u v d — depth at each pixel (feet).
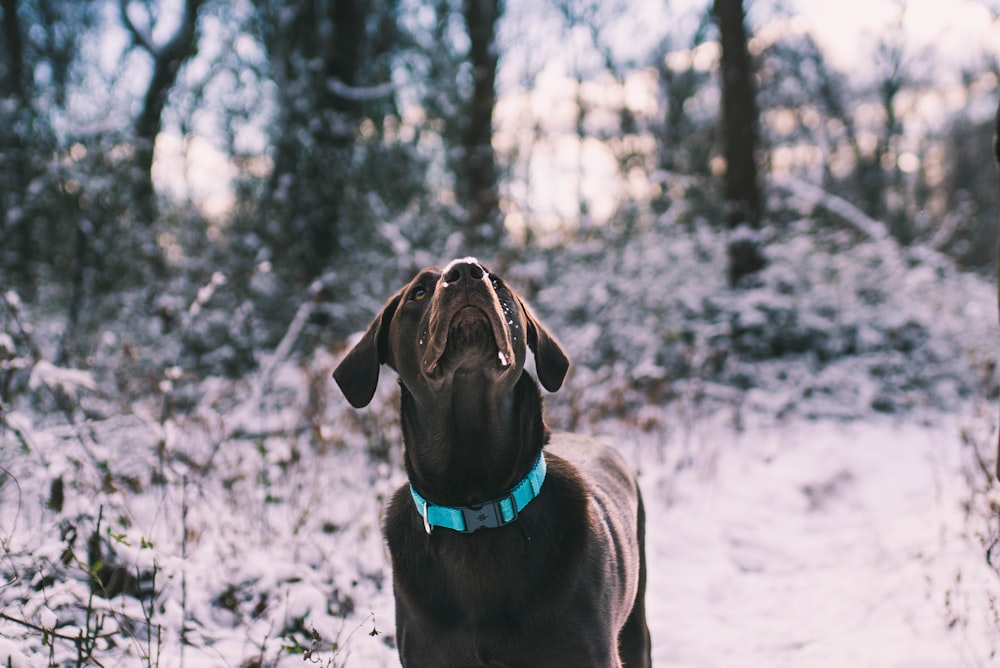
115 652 11.23
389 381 22.30
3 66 38.68
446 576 8.34
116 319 28.66
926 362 33.01
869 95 74.54
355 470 19.40
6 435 14.30
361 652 12.03
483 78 42.83
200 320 28.19
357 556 15.06
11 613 11.19
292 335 24.29
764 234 36.22
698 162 52.29
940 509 18.47
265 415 23.24
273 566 13.53
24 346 15.90
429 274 8.81
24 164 30.71
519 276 31.17
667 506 19.92
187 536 14.19
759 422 27.91
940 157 88.69
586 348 29.12
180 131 38.73
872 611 14.03
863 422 28.94
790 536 18.49
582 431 23.38
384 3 43.45
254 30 40.70
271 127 38.42
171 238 36.83
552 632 8.14
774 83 58.29
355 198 37.04
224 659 11.16
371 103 40.91
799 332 34.06
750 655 13.01
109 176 30.78
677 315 34.63
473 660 8.23
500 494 8.26
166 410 17.51
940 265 38.17
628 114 54.95
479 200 39.29
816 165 64.44
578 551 8.41
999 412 23.09
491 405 8.11
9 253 30.60
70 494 14.24
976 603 13.48
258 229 35.88
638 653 10.96
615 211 40.52
